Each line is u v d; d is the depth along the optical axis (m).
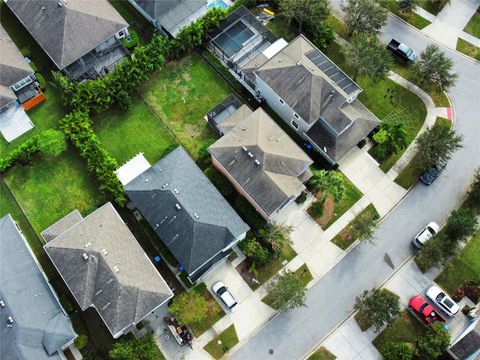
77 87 71.94
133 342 59.03
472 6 82.75
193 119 74.38
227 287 64.94
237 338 62.88
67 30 73.69
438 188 71.50
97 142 69.75
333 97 68.25
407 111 75.94
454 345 59.78
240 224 63.53
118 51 77.12
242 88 76.56
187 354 61.88
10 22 80.00
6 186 69.81
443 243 64.25
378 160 72.81
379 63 72.25
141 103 75.12
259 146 63.97
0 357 55.69
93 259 59.25
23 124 73.06
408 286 65.94
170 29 77.69
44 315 58.56
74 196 69.31
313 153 72.06
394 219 69.69
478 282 65.12
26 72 73.12
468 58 80.44
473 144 74.12
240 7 79.38
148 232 66.44
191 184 64.81
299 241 67.75
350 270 66.69
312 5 75.06
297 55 70.81
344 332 63.50
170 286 64.69
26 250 62.50
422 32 82.12
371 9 75.75
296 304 61.59
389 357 60.16
